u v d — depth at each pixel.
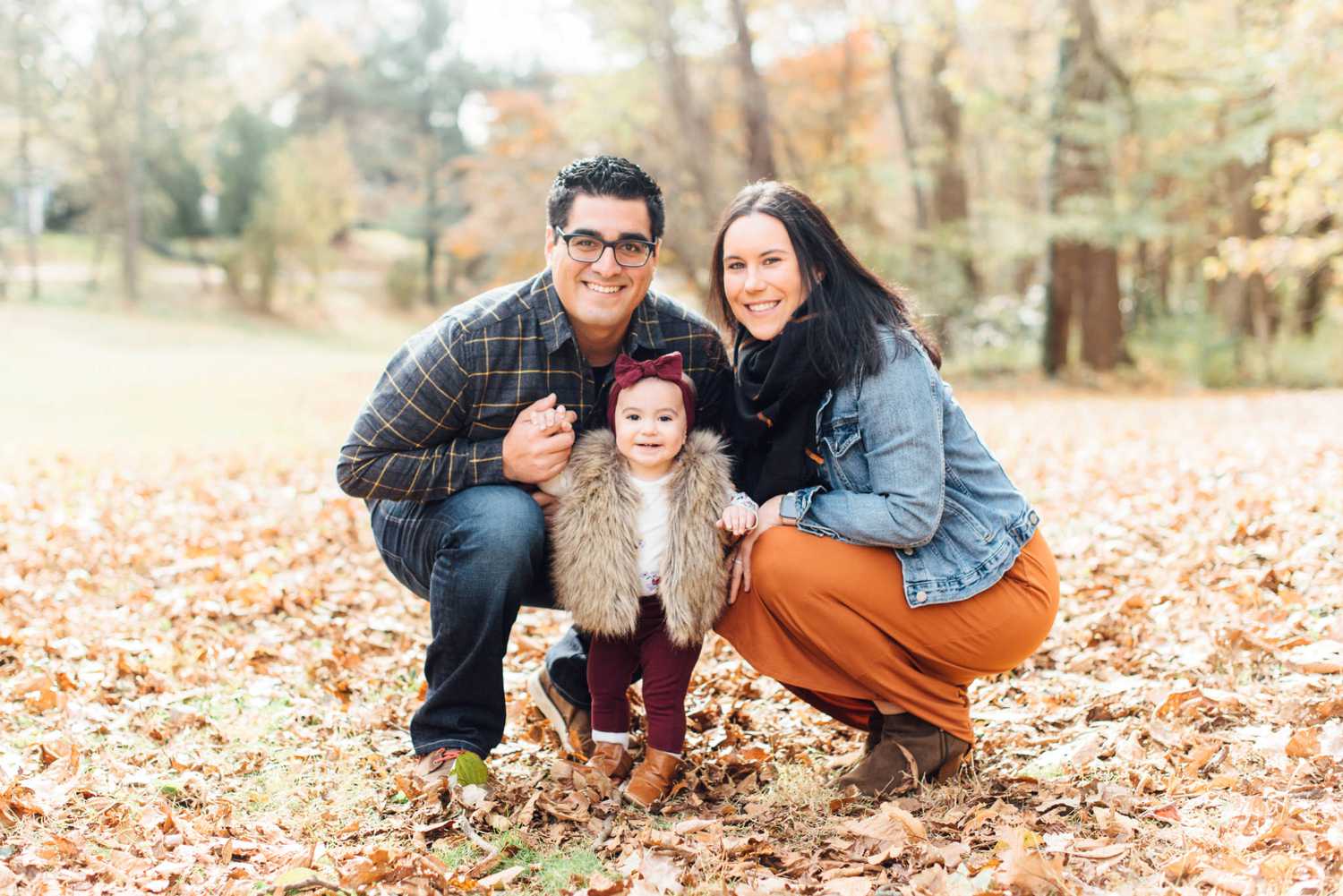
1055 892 2.09
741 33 18.91
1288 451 6.67
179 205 41.75
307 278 43.00
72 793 2.69
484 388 2.88
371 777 2.89
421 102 44.88
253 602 4.33
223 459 8.28
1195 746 2.70
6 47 34.34
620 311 2.86
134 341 28.31
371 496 2.91
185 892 2.27
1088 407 13.24
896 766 2.68
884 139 25.59
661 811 2.69
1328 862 2.09
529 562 2.78
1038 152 21.31
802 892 2.22
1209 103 17.17
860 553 2.67
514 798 2.70
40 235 44.56
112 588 4.50
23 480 7.00
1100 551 4.53
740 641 2.80
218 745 3.09
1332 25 12.69
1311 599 3.63
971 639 2.66
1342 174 12.07
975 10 20.72
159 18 36.53
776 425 2.79
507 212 24.19
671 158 19.23
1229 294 19.61
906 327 2.73
